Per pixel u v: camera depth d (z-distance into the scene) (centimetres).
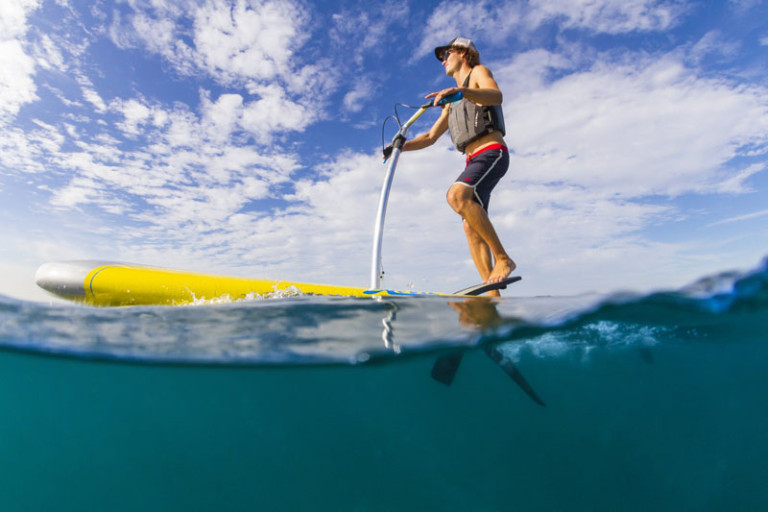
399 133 380
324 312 279
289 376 274
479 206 334
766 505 231
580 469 286
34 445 306
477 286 314
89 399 295
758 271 215
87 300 334
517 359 296
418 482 289
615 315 240
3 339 235
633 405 380
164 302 332
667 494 252
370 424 356
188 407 309
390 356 221
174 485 268
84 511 256
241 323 261
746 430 340
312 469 298
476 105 345
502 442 346
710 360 375
